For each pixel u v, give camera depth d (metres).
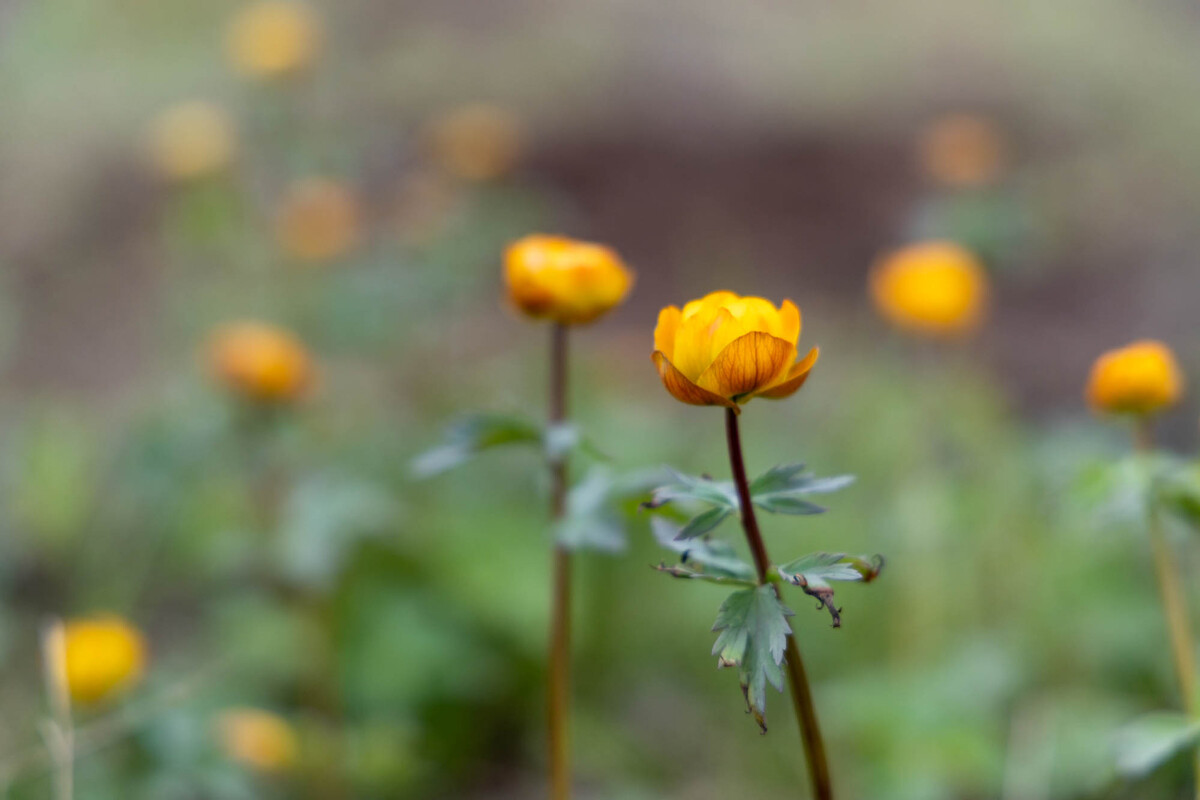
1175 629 1.03
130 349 1.85
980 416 1.37
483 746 1.23
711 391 0.93
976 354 1.74
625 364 1.79
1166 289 2.02
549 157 2.54
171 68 2.65
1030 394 1.72
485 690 1.23
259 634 1.22
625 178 2.49
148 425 1.24
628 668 1.26
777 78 2.84
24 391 1.73
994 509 1.25
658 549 1.27
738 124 2.67
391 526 1.22
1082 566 1.21
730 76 2.85
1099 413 1.05
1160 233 2.21
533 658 1.24
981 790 1.15
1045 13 3.24
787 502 0.94
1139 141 2.57
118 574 1.32
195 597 1.32
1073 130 2.70
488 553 1.27
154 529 1.32
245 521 1.26
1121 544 1.21
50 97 2.58
